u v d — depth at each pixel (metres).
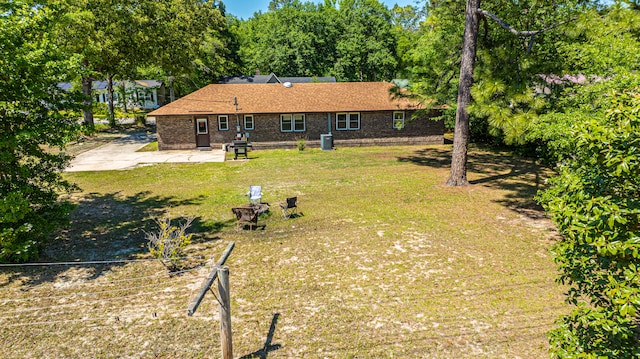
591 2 12.19
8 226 8.34
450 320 6.57
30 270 8.59
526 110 12.49
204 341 6.14
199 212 12.64
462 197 14.02
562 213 4.02
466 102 14.90
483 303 7.07
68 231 11.00
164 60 32.88
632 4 10.32
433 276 8.12
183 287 7.82
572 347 4.14
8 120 8.45
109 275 8.33
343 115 26.44
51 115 8.97
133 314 6.89
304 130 26.39
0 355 5.84
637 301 3.32
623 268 3.61
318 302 7.20
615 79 8.76
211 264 8.80
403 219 11.72
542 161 20.62
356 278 8.09
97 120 43.00
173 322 6.64
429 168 19.33
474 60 14.60
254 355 5.78
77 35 26.06
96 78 32.59
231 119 25.58
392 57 54.25
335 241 10.09
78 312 6.95
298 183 16.41
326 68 60.00
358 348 5.90
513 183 16.06
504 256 9.05
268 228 11.09
